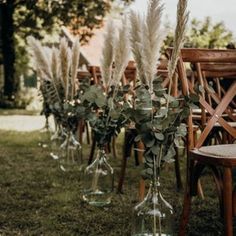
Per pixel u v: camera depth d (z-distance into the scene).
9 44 21.86
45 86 7.27
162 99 2.94
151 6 2.81
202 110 3.46
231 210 2.53
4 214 3.77
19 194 4.42
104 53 3.93
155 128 2.80
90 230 3.36
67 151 5.59
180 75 2.94
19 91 23.11
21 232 3.35
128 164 6.05
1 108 21.86
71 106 4.82
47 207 3.97
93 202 4.02
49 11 21.41
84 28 22.66
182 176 5.26
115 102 3.93
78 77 7.18
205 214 3.67
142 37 2.87
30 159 6.47
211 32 19.88
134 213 2.92
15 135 9.72
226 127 2.94
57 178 5.14
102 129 3.98
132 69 4.88
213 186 4.69
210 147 2.74
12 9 21.58
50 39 22.55
